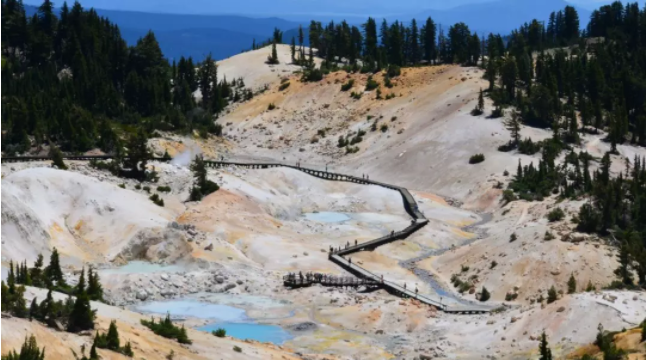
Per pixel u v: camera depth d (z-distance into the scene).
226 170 164.75
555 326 83.19
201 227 130.88
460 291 113.12
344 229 141.75
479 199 162.75
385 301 103.94
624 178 166.00
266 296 107.69
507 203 155.25
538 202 151.38
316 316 100.00
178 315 98.69
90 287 89.69
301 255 124.19
